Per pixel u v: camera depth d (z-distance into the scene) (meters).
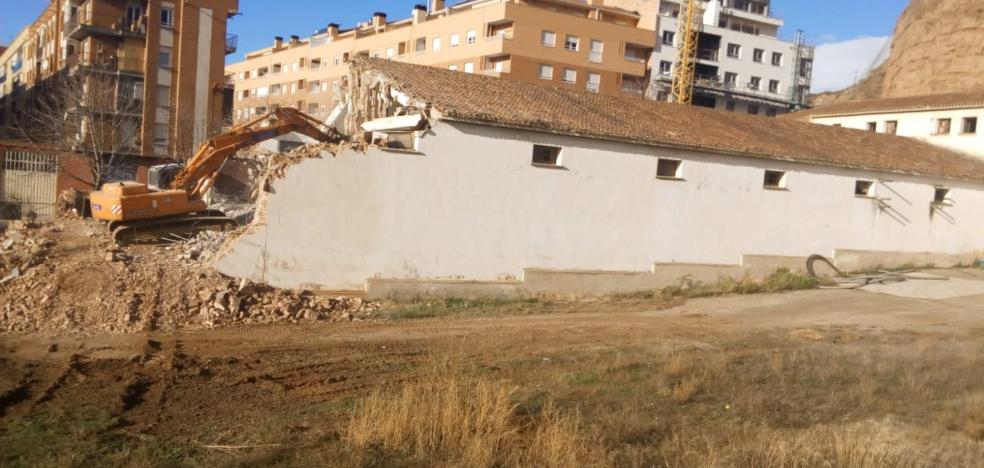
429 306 17.80
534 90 24.62
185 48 50.69
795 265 25.17
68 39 54.34
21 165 36.81
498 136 19.94
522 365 12.19
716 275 23.48
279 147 31.19
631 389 10.73
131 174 46.00
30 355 11.66
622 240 21.98
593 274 21.23
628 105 26.39
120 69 49.59
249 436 7.99
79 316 14.12
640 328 16.58
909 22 60.94
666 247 22.78
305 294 17.42
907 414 9.77
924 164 29.09
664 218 22.67
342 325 15.52
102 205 21.20
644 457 7.82
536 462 7.50
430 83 21.80
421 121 18.98
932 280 25.25
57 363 11.16
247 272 17.20
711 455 7.61
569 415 9.06
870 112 37.41
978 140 32.72
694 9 75.50
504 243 20.17
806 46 84.69
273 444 7.68
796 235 25.45
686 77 72.81
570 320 17.30
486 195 19.83
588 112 23.39
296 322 15.59
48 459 7.04
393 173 18.67
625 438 8.42
